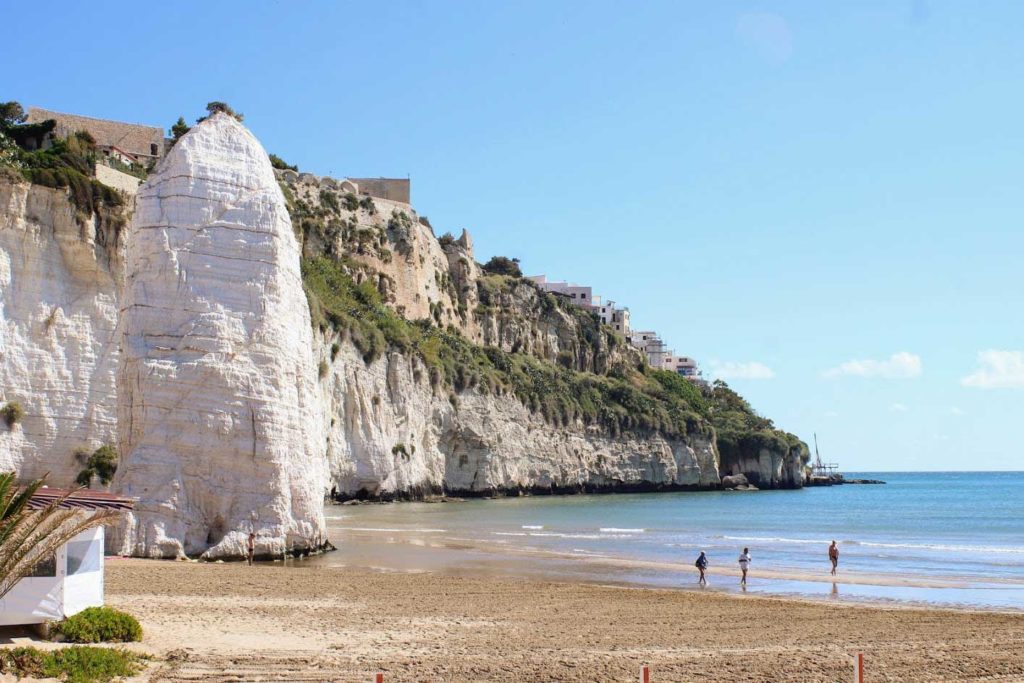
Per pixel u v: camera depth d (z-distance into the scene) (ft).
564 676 64.64
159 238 135.23
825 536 232.12
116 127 308.40
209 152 141.18
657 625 90.07
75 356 201.98
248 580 109.29
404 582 116.98
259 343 135.44
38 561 59.57
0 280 192.13
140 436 129.08
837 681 65.57
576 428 512.63
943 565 159.33
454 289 518.37
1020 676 68.69
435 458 401.29
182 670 61.31
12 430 189.67
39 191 200.03
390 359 377.71
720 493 555.28
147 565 115.96
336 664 65.51
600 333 617.21
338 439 335.26
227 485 130.62
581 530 238.68
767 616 97.71
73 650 60.23
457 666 66.80
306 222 424.46
